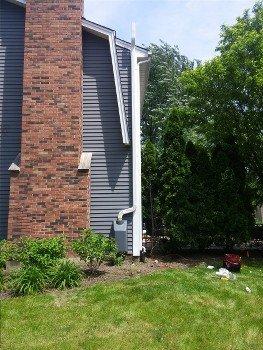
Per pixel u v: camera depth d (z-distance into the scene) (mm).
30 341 5566
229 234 12094
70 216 9602
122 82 10992
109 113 10883
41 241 8523
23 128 9938
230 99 13555
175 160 12742
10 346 5406
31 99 10062
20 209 9609
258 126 13570
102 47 11195
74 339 5625
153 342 5594
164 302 6879
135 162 10617
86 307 6688
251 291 7941
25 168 9773
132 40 11039
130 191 10562
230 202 12188
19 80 10938
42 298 7059
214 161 12641
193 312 6617
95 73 11078
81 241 8641
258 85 12141
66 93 10102
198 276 8656
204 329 6090
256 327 6293
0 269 8133
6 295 7312
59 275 7715
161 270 9109
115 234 9961
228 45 14352
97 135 10797
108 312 6500
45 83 10125
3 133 10727
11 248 8820
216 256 12133
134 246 10281
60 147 9883
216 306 6980
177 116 13398
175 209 12078
